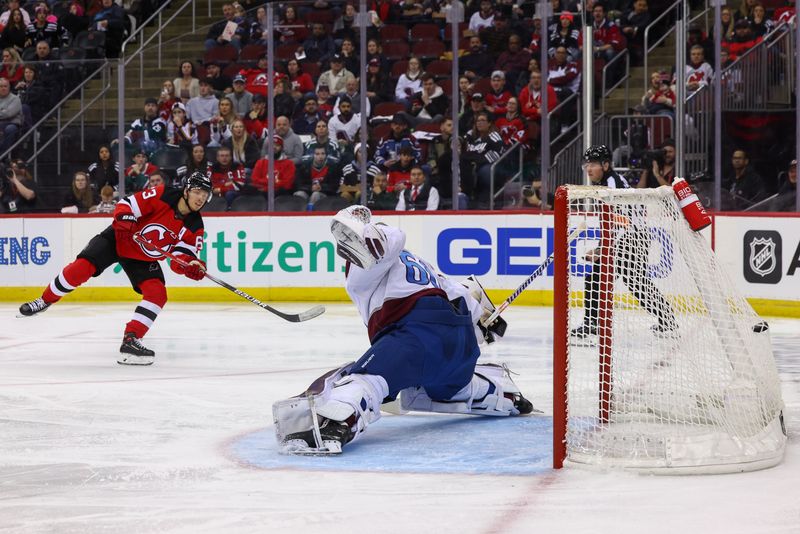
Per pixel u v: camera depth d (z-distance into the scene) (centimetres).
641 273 725
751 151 2156
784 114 2142
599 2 2503
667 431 709
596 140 2338
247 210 2372
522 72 2352
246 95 2405
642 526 557
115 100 2481
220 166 2397
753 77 2156
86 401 1031
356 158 2345
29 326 1842
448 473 692
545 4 2203
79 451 788
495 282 2188
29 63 2538
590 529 553
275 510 602
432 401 880
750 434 706
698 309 729
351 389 762
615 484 653
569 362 713
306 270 2298
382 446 789
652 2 2545
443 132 2294
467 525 563
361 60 2294
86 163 2466
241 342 1555
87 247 1380
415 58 2391
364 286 809
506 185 2300
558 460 701
